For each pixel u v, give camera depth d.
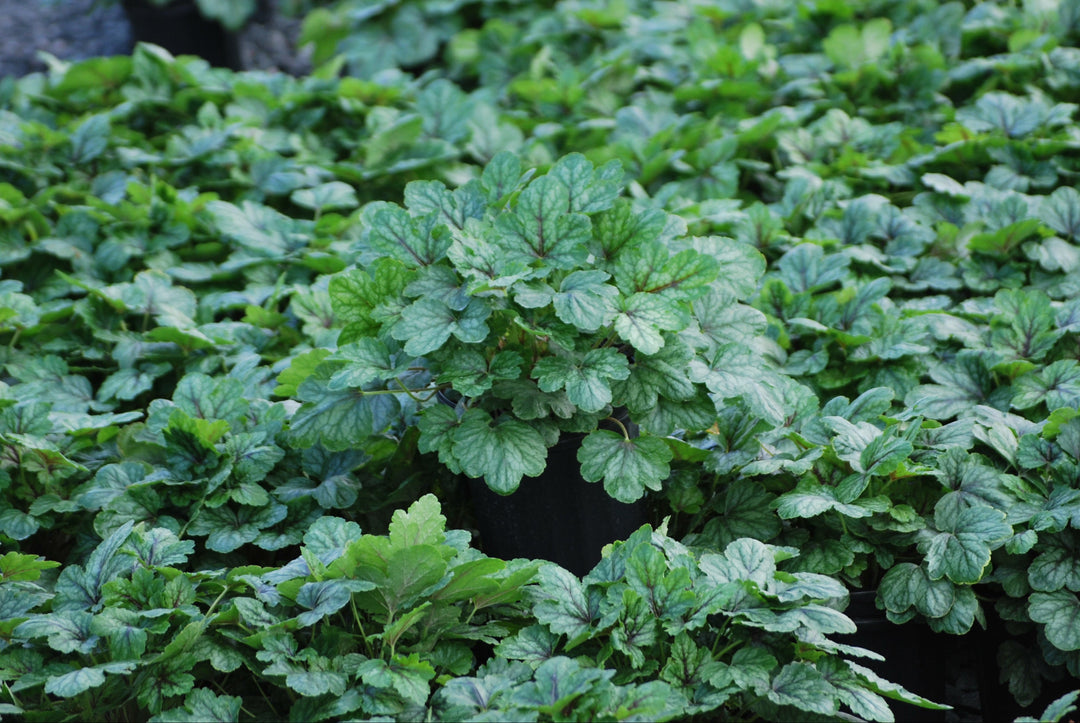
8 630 2.68
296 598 2.67
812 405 2.91
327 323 3.19
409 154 3.61
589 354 2.75
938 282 3.25
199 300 3.36
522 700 2.57
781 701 2.63
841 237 3.34
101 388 3.14
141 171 3.63
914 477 2.84
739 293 2.85
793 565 2.82
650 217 2.80
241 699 2.65
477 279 2.73
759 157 3.64
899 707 2.84
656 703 2.56
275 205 3.60
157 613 2.64
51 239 3.39
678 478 2.87
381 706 2.61
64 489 2.92
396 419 2.90
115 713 2.71
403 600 2.66
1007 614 2.80
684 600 2.66
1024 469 2.84
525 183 2.92
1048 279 3.24
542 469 2.74
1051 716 2.57
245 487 2.85
